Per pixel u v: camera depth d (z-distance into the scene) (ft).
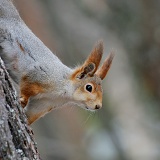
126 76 57.72
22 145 22.35
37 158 22.86
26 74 26.89
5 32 26.32
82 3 56.49
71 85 28.37
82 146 51.96
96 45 28.81
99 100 28.94
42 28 52.90
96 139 55.47
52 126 51.34
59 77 28.02
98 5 56.08
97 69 29.50
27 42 26.96
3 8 26.43
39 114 27.94
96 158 54.70
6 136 21.66
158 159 56.18
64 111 51.98
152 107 55.26
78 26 56.29
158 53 52.70
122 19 54.60
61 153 50.16
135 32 53.72
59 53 53.67
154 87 53.93
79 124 52.75
